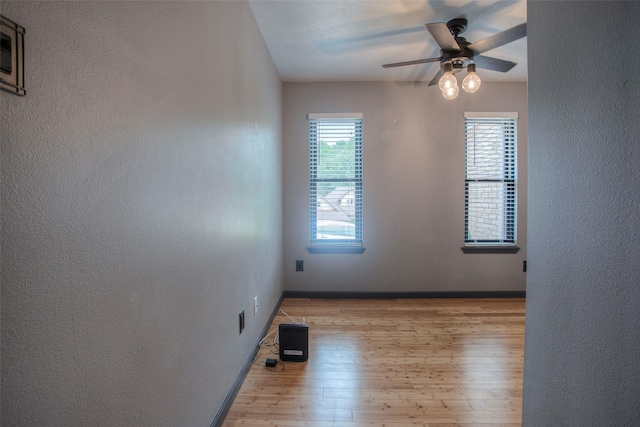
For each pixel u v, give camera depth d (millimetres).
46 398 640
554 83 979
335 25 2391
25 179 595
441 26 1928
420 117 3541
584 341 858
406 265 3605
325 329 2760
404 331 2715
